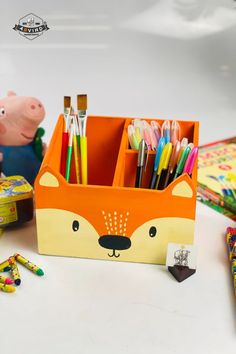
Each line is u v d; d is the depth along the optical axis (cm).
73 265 69
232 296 64
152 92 116
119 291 65
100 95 114
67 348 56
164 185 72
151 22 119
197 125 78
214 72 120
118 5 116
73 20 117
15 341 57
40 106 84
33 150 87
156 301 63
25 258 70
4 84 114
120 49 119
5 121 82
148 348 56
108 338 58
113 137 83
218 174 90
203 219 80
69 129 74
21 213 76
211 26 120
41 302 63
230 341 58
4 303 62
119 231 68
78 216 67
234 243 71
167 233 67
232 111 113
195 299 64
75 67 119
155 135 78
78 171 76
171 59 120
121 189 65
